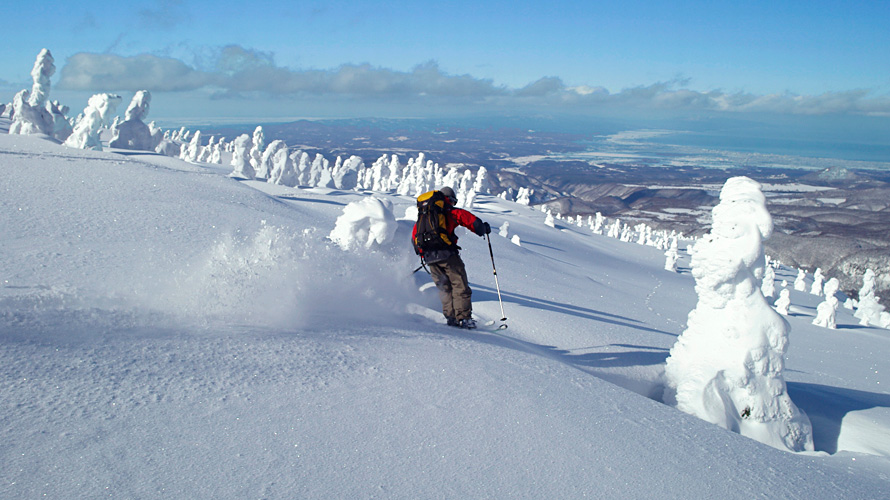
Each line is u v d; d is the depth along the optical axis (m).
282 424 2.05
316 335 3.43
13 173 9.64
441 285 5.18
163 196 10.07
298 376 2.59
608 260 36.47
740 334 4.28
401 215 29.72
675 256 41.31
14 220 6.35
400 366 3.04
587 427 2.58
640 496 1.93
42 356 2.24
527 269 15.16
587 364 5.00
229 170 41.03
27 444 1.59
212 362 2.56
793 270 78.31
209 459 1.70
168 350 2.62
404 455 1.96
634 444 2.46
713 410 4.05
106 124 24.25
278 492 1.57
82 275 4.07
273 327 3.46
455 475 1.87
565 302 9.84
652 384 4.93
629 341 6.48
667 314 13.52
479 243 18.50
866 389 6.74
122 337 2.69
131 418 1.88
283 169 33.88
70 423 1.76
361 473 1.78
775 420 4.18
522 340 5.39
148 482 1.51
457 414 2.46
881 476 2.74
